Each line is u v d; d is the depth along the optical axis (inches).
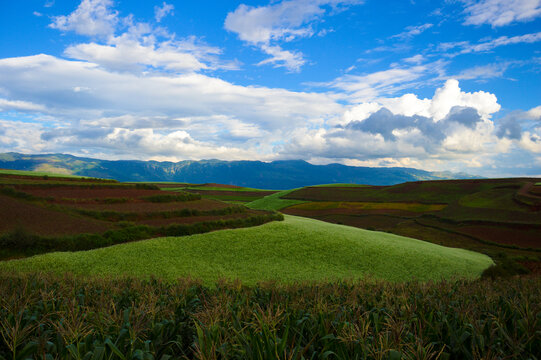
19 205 1920.5
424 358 163.0
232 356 178.4
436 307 284.2
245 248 1711.4
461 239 3467.0
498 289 541.3
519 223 3663.9
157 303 336.5
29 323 218.5
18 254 1316.4
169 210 2250.2
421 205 5472.4
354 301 298.5
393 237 2404.0
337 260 1647.4
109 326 220.7
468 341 210.7
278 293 392.5
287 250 1729.8
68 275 557.3
